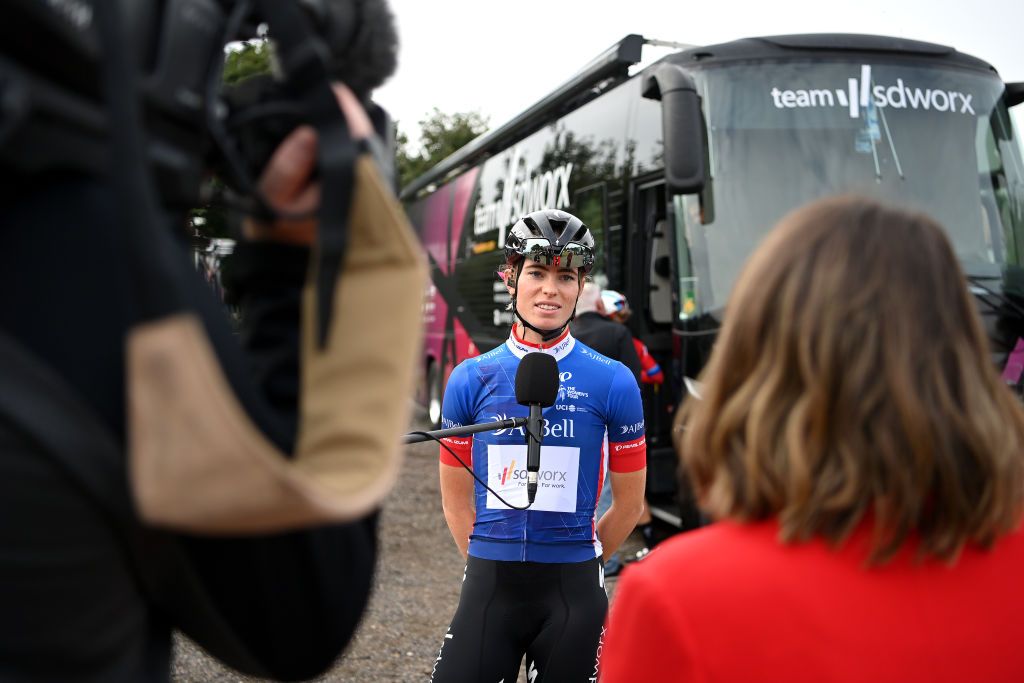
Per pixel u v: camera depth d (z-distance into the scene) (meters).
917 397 0.95
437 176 12.95
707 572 0.96
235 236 1.00
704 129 5.85
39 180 0.80
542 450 2.68
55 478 0.73
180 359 0.66
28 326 0.78
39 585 0.74
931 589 0.95
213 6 0.90
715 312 5.61
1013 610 0.96
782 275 1.04
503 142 10.16
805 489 0.94
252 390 0.87
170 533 0.82
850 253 1.01
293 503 0.70
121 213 0.68
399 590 5.41
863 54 6.07
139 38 0.78
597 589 2.66
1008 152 6.07
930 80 6.05
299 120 0.92
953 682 0.92
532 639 2.64
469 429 2.33
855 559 0.95
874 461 0.94
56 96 0.75
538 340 2.77
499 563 2.62
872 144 5.85
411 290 0.88
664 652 0.95
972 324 1.02
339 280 0.88
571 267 2.75
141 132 0.69
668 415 6.62
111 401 0.77
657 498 6.55
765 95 5.89
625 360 5.31
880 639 0.92
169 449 0.68
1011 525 0.98
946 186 5.85
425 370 12.85
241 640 0.95
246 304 0.98
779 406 1.00
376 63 1.01
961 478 0.95
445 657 2.59
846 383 0.96
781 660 0.92
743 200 5.73
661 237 6.75
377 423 0.84
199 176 0.89
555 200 8.31
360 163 0.86
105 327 0.78
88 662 0.78
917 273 1.00
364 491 0.80
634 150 6.90
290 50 0.86
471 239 10.77
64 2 0.72
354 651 4.43
